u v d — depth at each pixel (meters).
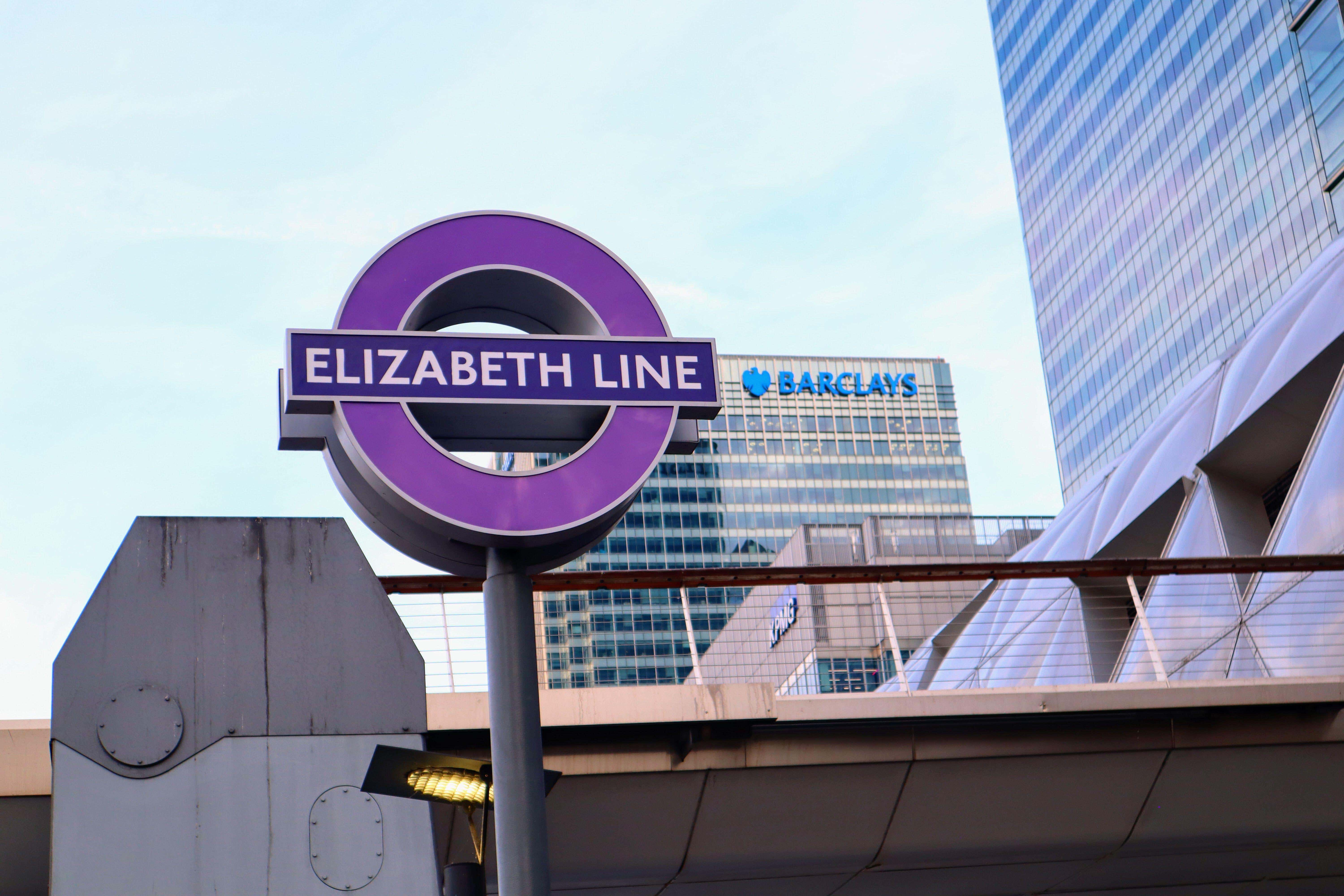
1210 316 142.38
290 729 13.37
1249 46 136.62
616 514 10.66
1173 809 20.09
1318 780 20.17
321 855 12.95
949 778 19.02
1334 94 123.12
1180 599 37.03
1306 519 34.34
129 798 12.77
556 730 17.45
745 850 19.20
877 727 18.53
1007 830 19.83
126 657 13.29
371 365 10.57
